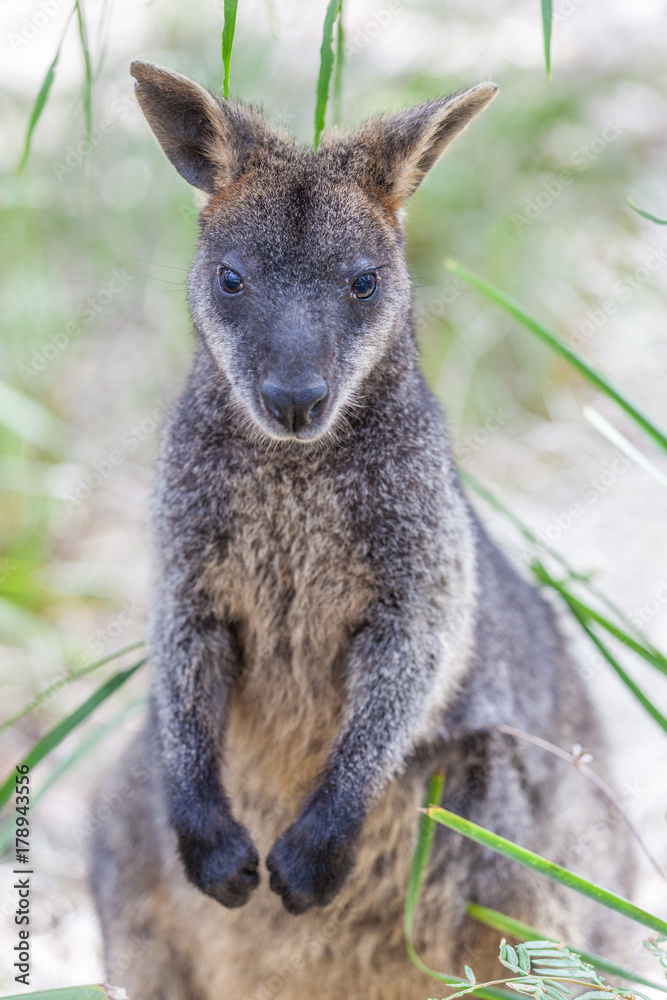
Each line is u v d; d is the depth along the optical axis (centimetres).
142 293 1653
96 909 945
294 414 714
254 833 862
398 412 786
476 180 1695
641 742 1212
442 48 1861
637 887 1022
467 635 809
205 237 788
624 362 1648
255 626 802
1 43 1912
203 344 800
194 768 775
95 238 1655
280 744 833
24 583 1316
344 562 780
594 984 629
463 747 834
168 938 922
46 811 1141
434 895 841
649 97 1923
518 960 663
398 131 784
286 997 902
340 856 743
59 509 1420
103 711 1239
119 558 1423
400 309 790
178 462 792
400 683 772
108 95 1738
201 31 1792
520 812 855
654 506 1484
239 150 777
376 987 884
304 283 740
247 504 775
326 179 760
